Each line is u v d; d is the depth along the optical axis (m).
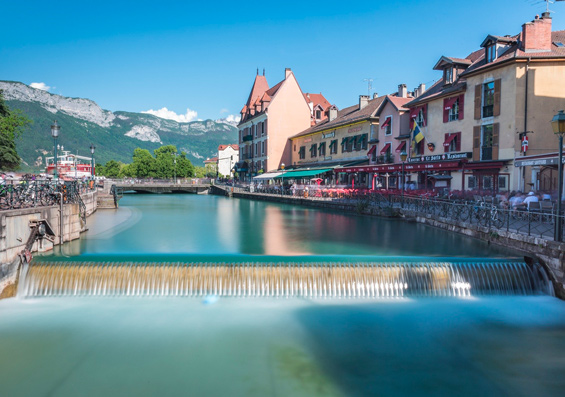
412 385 7.80
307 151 57.66
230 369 8.31
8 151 36.78
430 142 33.09
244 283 11.88
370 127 42.31
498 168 25.80
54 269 12.22
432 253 14.55
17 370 8.27
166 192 85.69
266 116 63.91
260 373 8.17
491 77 26.61
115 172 137.62
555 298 11.70
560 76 24.77
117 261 12.99
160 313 10.76
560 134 11.44
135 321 10.32
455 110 30.39
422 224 23.78
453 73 31.30
